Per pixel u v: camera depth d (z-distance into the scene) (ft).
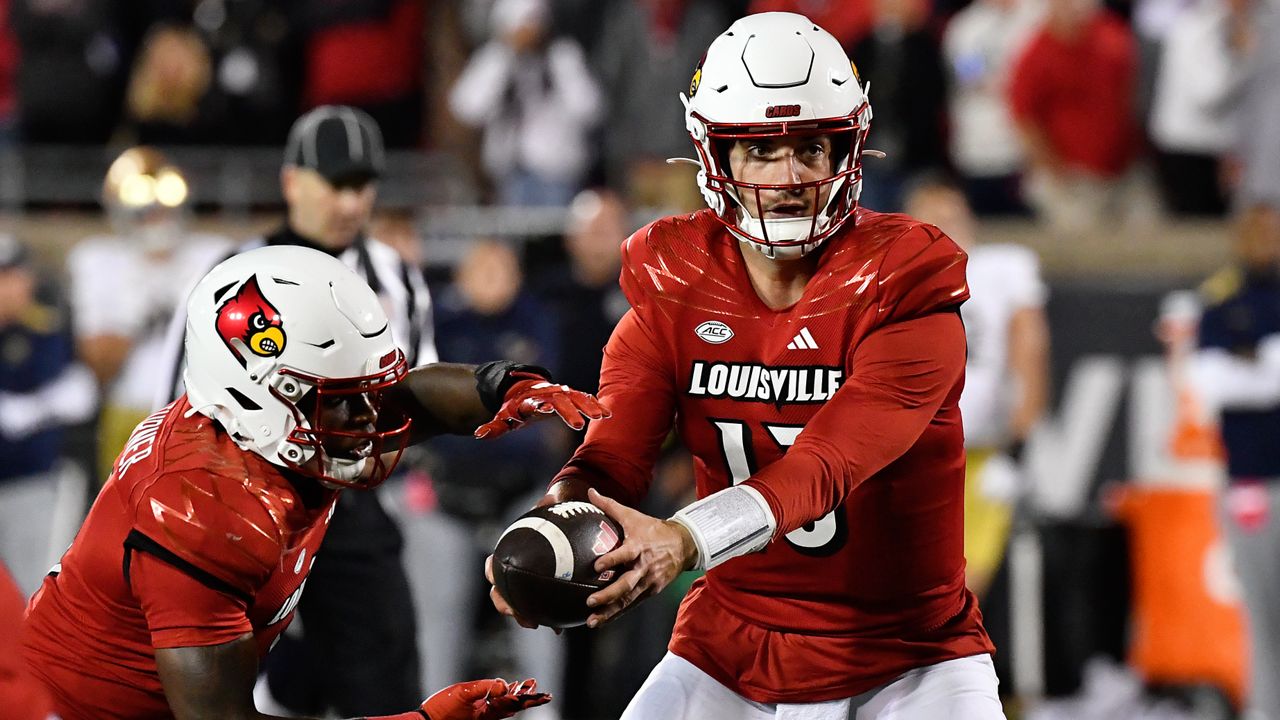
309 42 100.01
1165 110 97.50
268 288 33.04
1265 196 91.20
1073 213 96.27
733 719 37.04
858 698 36.42
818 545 35.60
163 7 104.12
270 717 32.32
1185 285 82.02
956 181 92.58
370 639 51.47
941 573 36.17
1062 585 77.51
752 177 33.83
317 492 34.09
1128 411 81.10
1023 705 76.48
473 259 71.67
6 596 30.83
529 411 34.73
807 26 34.42
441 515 67.62
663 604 73.31
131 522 32.45
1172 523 77.56
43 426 73.46
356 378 33.17
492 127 96.37
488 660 73.36
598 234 73.67
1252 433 72.08
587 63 102.47
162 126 97.25
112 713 34.01
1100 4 101.65
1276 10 91.56
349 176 51.55
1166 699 77.56
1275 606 71.97
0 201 98.43
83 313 76.43
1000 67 97.30
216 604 32.04
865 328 34.09
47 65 98.89
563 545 30.96
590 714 74.64
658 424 36.04
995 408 73.67
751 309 35.19
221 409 33.06
